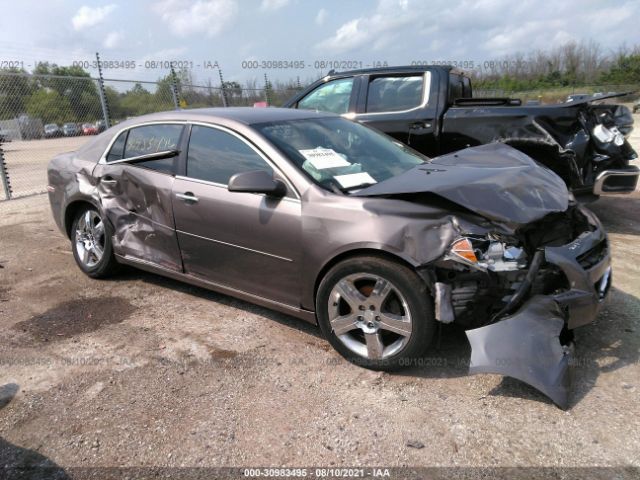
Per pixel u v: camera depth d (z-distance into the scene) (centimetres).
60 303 409
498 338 254
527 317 258
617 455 225
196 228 358
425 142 568
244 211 329
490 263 263
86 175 436
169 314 383
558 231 309
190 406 271
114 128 440
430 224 270
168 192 372
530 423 248
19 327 368
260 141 335
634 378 280
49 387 292
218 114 371
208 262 361
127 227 411
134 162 399
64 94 1031
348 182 322
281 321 365
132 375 302
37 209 769
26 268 493
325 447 237
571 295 270
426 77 572
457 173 314
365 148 377
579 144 506
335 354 318
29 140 1005
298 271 313
